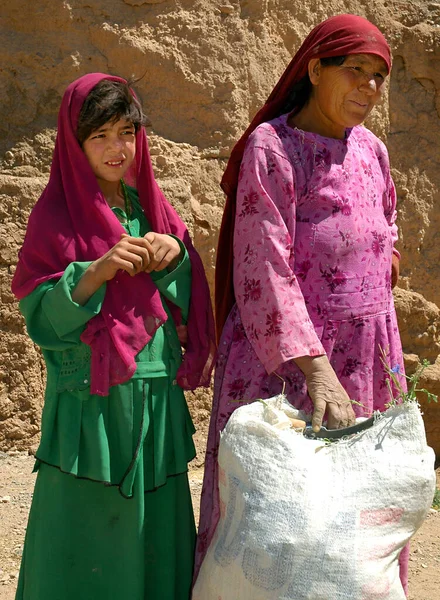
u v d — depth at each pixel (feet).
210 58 19.13
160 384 10.93
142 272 10.76
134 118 10.69
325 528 9.24
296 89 11.29
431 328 19.83
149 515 11.07
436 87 22.33
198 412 18.34
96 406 10.53
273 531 9.25
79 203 10.75
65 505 10.69
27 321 10.81
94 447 10.48
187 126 19.07
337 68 10.69
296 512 9.28
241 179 10.89
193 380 11.33
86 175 10.66
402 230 21.81
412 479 9.52
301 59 10.96
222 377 11.55
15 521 14.69
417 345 19.74
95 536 10.77
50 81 18.52
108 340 10.52
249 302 10.73
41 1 18.48
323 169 10.90
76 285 10.40
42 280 10.57
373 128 21.36
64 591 10.75
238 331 11.35
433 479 9.73
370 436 9.73
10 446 17.28
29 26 18.58
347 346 11.15
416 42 22.04
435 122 22.39
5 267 17.21
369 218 11.22
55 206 10.79
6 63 18.31
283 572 9.18
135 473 10.58
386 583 9.30
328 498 9.37
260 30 19.85
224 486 9.87
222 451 9.89
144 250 10.37
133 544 10.68
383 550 9.32
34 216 10.81
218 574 9.69
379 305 11.33
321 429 10.12
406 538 9.57
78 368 10.61
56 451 10.68
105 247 10.66
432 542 15.25
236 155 11.46
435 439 19.07
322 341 10.96
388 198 12.37
